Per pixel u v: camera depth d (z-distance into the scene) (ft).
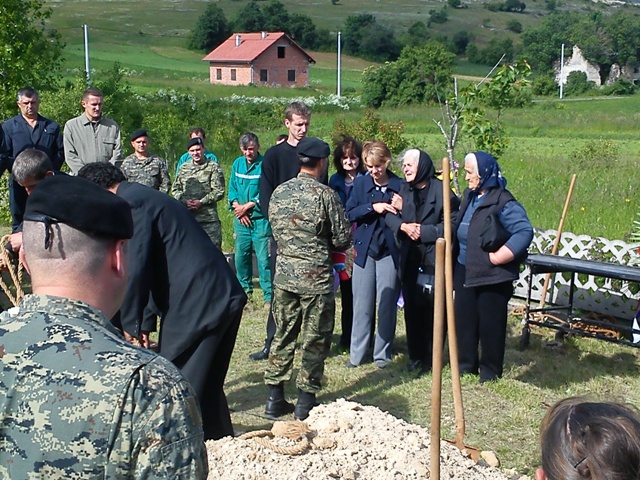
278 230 17.76
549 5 566.36
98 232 6.26
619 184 50.24
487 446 17.13
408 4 521.24
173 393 5.90
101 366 5.82
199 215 28.07
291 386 20.62
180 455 5.82
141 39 368.07
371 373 21.63
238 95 177.06
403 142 73.05
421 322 21.44
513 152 79.56
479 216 19.85
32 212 6.25
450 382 20.67
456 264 20.79
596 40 289.12
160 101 103.09
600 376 21.72
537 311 24.09
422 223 20.98
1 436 5.77
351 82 262.06
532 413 18.81
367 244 21.53
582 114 137.18
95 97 27.81
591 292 26.35
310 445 12.93
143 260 13.52
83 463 5.65
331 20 456.04
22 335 5.98
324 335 17.84
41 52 50.19
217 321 13.89
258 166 27.30
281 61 239.09
